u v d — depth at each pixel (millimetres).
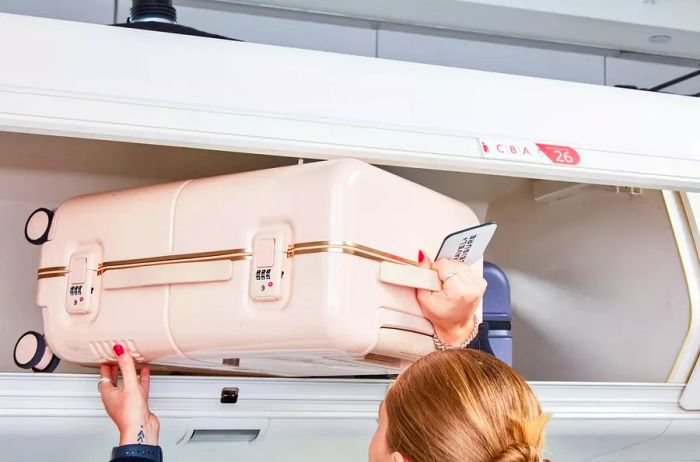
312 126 1711
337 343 1534
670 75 4562
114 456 1685
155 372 2252
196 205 1692
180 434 2008
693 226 2330
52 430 1884
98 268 1817
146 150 2381
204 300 1654
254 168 2535
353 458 2312
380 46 4000
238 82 1681
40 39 1589
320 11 3297
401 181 1704
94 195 1886
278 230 1586
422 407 1242
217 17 3711
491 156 1831
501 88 1890
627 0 3262
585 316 2641
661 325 2383
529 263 2881
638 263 2467
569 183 2668
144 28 1854
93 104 1590
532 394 1281
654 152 2004
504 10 3152
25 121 1556
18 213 2420
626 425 2350
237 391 1976
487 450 1179
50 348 1914
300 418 2043
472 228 1640
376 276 1605
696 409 2373
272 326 1569
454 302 1712
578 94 1970
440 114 1813
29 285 2410
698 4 3359
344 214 1533
